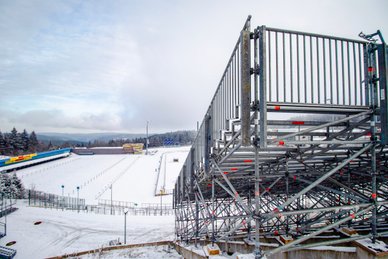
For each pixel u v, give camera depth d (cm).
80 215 3278
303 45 586
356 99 606
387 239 922
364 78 615
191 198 1548
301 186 1272
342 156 833
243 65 569
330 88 596
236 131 681
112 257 1864
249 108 565
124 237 2436
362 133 641
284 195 1541
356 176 1109
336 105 589
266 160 805
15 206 3759
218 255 927
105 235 2591
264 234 1276
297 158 788
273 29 563
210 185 1213
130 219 3119
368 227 1062
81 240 2469
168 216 3288
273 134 643
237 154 736
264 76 533
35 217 3186
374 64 602
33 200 4259
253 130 573
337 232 1123
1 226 2880
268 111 569
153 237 2472
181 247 1625
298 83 573
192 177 1182
